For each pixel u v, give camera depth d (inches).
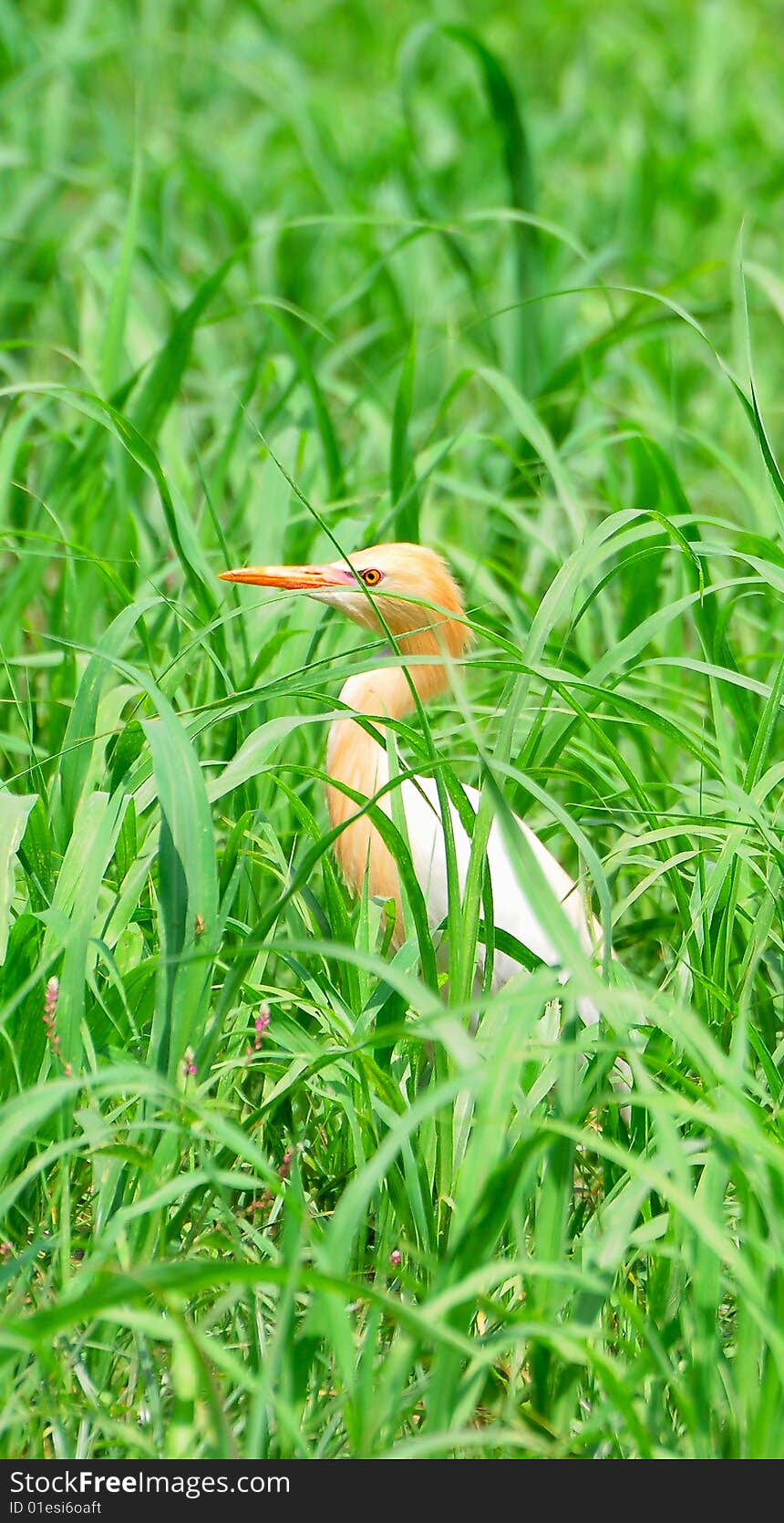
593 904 285.0
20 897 243.4
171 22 824.9
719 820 219.1
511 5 962.7
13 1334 145.2
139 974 205.9
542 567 391.9
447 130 681.6
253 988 218.1
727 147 687.1
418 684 297.1
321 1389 189.5
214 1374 188.9
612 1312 202.1
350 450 456.1
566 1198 184.9
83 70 708.7
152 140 647.1
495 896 268.1
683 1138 214.1
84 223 502.6
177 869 194.1
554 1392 185.9
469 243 580.1
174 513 272.4
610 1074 223.8
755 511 353.7
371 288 504.7
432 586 293.3
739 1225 198.4
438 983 207.5
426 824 275.6
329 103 714.8
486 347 468.4
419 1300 197.0
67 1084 165.5
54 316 523.8
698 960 222.4
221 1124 169.3
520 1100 197.0
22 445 353.7
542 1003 189.6
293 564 346.3
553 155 698.2
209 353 449.7
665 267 503.8
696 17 901.8
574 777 238.2
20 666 321.1
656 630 247.9
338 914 223.8
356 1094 208.1
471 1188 160.6
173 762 191.6
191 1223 210.7
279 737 205.6
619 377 509.4
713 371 525.0
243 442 387.9
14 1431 176.1
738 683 227.1
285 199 587.2
